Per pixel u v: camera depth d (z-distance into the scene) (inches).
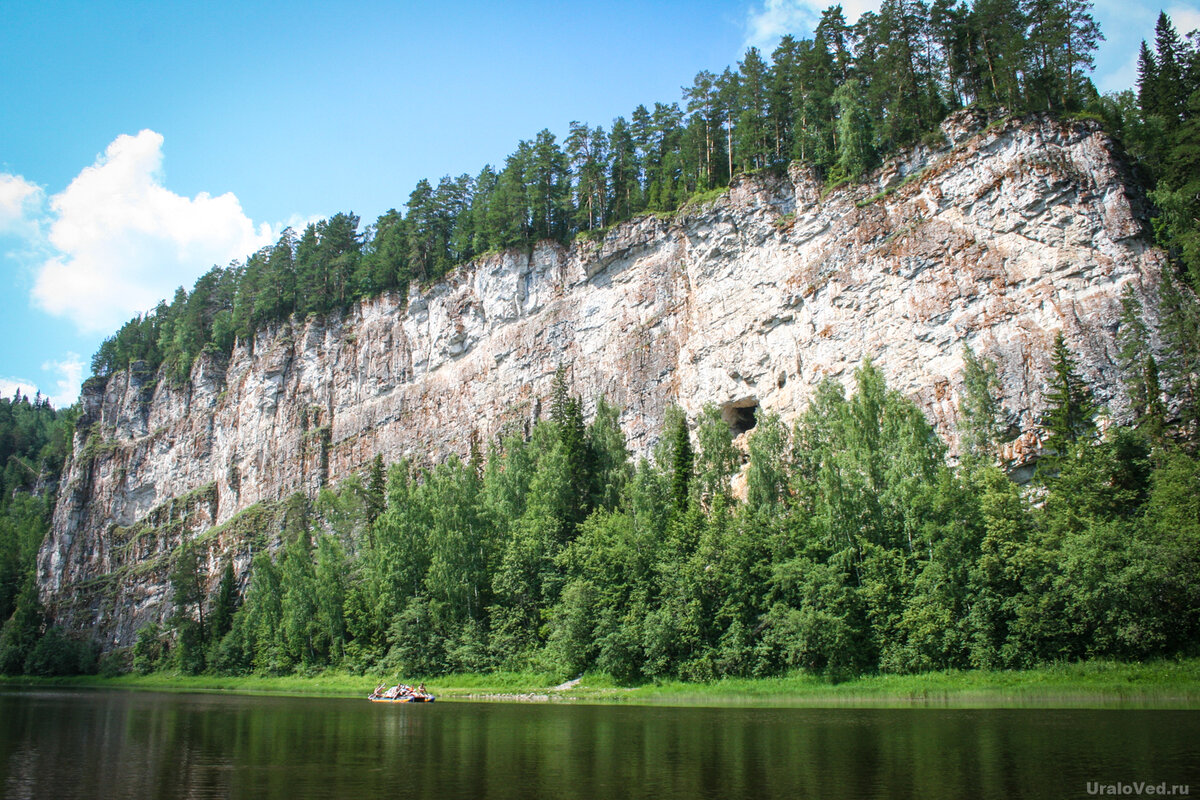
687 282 4156.0
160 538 6112.2
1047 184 3024.1
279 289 6417.3
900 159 3484.3
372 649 3567.9
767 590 2539.4
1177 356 2618.1
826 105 3956.7
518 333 4761.3
